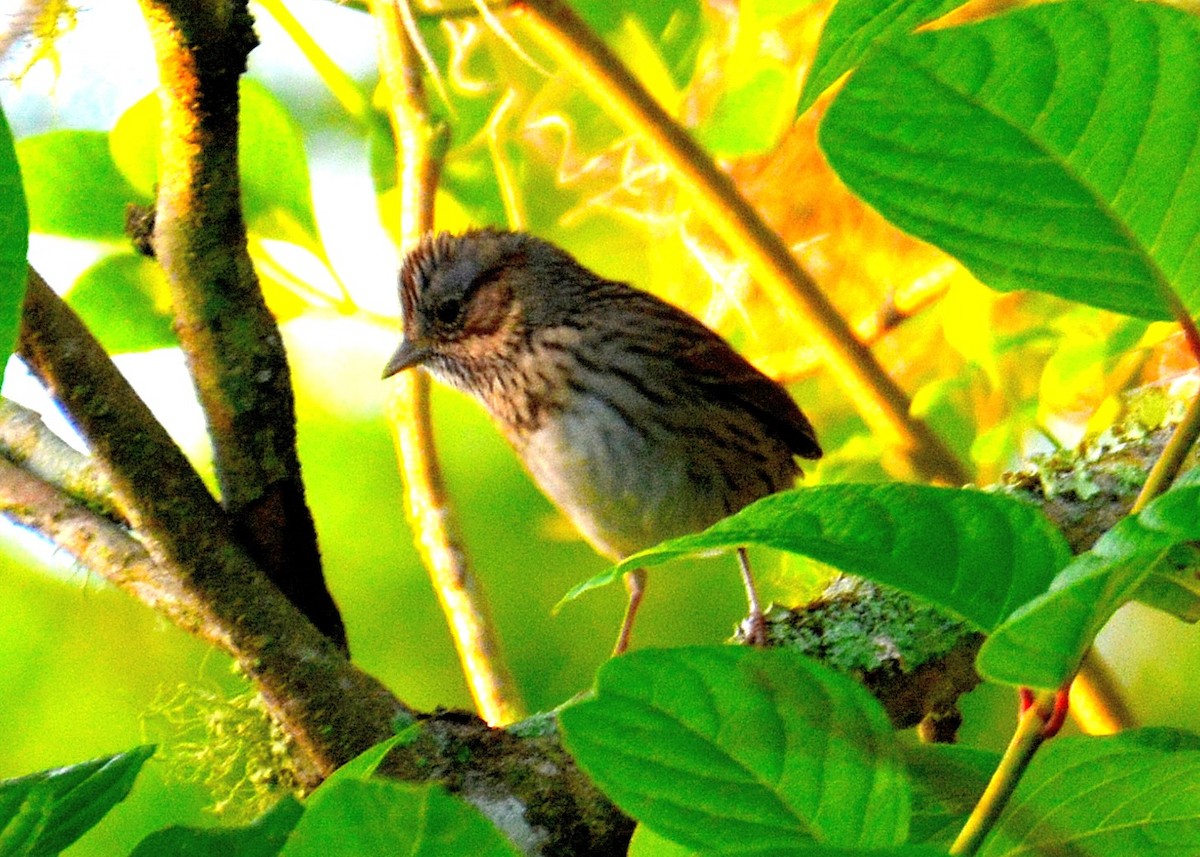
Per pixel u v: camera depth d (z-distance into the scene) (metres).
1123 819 2.84
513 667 4.10
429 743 3.91
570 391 4.04
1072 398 4.02
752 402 4.04
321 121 4.09
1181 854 2.82
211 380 3.92
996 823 2.86
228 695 4.08
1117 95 2.63
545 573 4.11
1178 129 2.67
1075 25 2.53
